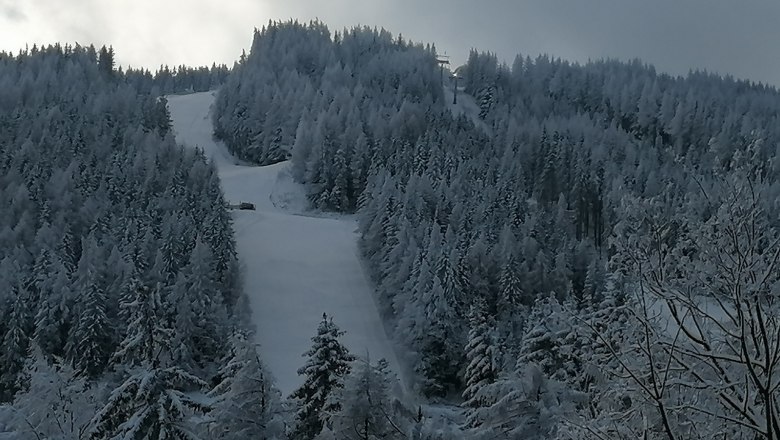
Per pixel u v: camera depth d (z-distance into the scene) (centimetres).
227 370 1814
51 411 1521
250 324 6106
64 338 5619
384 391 1588
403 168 9812
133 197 8106
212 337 5572
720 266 710
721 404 748
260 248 8175
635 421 760
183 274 5906
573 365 1576
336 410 1723
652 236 743
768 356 677
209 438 1705
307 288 7319
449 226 7006
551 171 10644
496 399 1677
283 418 1881
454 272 6125
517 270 6312
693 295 757
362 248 7962
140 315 1534
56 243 6631
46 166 8575
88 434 1462
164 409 1421
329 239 8688
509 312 6141
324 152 10831
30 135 9869
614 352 728
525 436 1533
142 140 10356
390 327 6588
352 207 10556
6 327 5494
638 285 752
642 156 11550
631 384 750
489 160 10938
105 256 6469
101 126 10862
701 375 779
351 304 7094
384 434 1561
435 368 5731
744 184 715
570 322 843
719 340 768
